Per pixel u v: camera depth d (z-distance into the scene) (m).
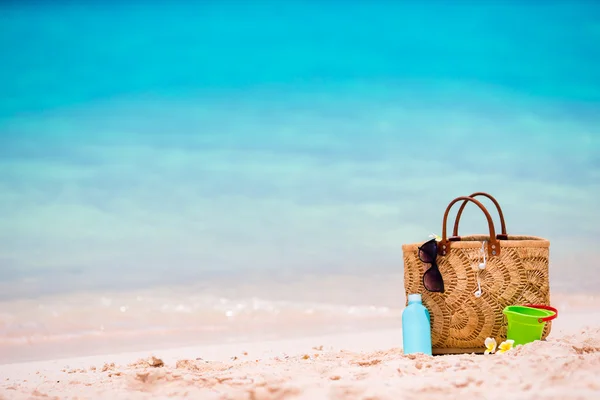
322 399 3.27
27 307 8.27
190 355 5.52
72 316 7.86
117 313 8.04
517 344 4.16
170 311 8.14
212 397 3.38
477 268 4.29
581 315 6.97
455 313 4.32
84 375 4.45
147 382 3.71
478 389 3.26
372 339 6.27
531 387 3.22
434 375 3.51
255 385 3.47
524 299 4.30
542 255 4.38
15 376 4.61
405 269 4.58
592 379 3.24
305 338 6.45
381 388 3.32
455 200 4.34
